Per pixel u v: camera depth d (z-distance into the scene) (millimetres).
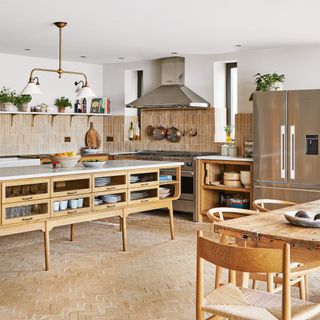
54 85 8242
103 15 5113
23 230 4449
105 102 8766
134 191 5602
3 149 7551
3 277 4426
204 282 4309
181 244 5723
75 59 8250
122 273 4570
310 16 5184
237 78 7465
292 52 6957
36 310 3643
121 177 5355
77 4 4668
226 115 8102
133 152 8562
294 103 6148
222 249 2395
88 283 4273
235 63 7941
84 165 5273
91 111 8664
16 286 4176
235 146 7402
